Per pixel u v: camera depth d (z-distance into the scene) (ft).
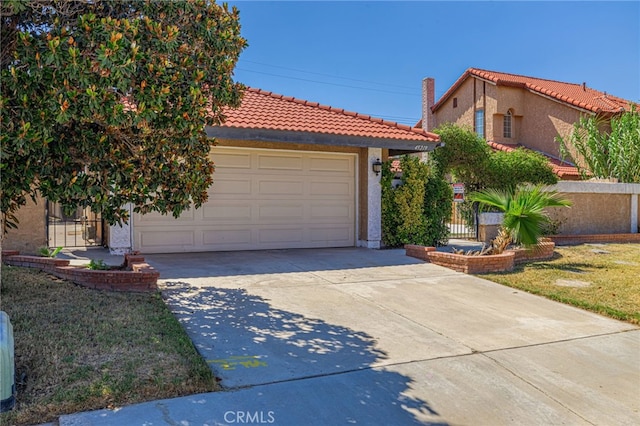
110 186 16.79
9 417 11.28
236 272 29.12
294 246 40.37
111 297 21.27
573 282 29.01
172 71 16.88
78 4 16.30
